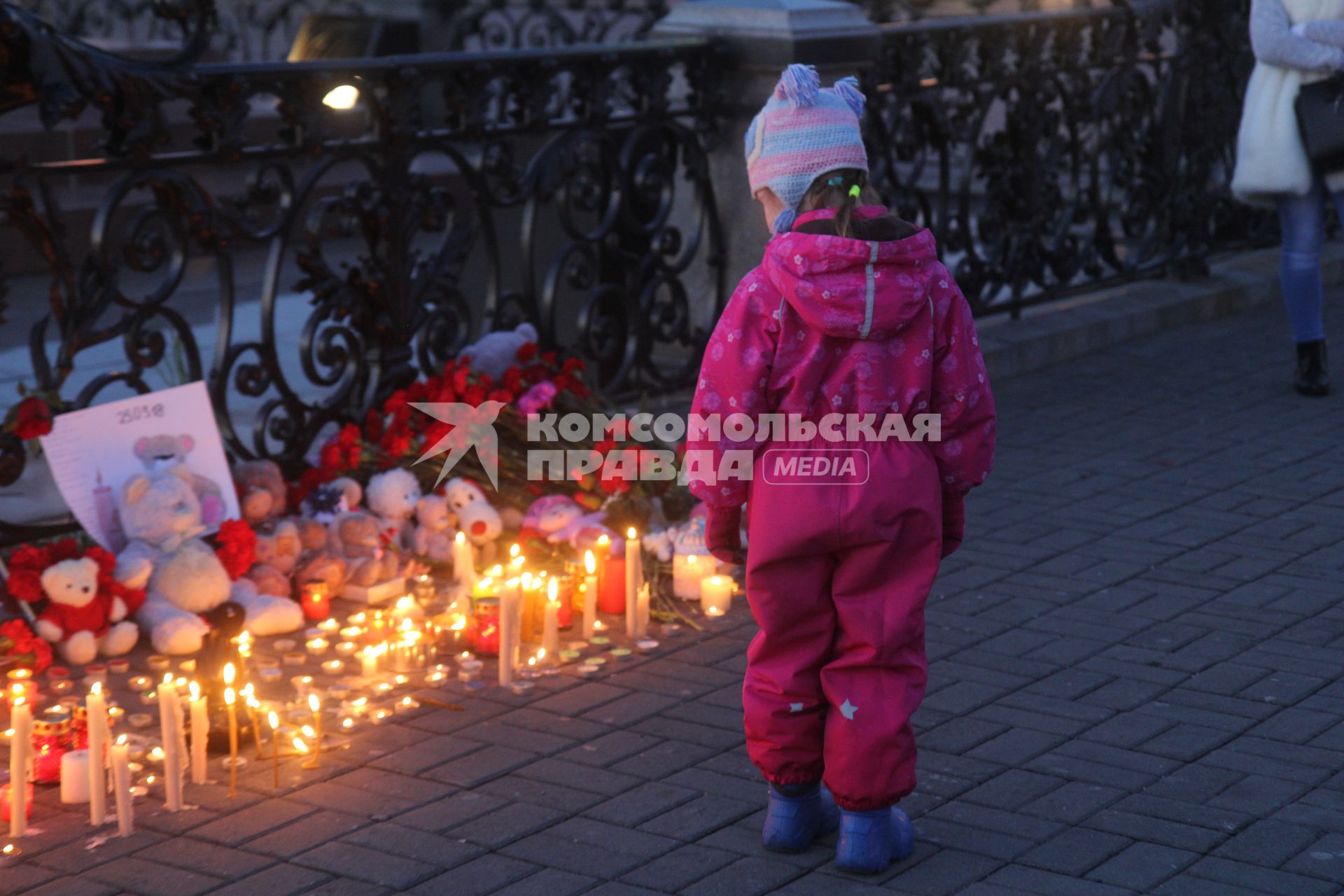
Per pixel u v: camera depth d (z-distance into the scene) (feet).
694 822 12.10
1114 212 37.45
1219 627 16.11
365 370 19.39
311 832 11.98
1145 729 13.66
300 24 50.96
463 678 15.05
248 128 39.99
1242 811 12.10
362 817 12.23
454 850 11.65
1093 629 16.11
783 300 10.65
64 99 15.40
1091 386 26.58
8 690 14.02
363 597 17.22
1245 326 31.07
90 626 15.23
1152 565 18.03
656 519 18.60
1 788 12.51
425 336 19.75
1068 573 17.78
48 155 36.32
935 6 40.52
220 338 18.01
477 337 23.58
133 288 30.96
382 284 19.07
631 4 51.11
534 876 11.26
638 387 22.54
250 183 17.81
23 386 16.05
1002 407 25.30
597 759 13.29
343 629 16.14
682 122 25.03
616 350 22.79
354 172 39.09
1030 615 16.53
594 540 17.51
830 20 22.59
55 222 16.17
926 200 26.78
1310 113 23.67
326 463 18.07
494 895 10.99
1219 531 19.17
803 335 10.67
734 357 10.66
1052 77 28.84
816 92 11.03
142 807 12.46
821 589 10.99
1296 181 24.16
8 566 16.03
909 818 11.93
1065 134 38.86
